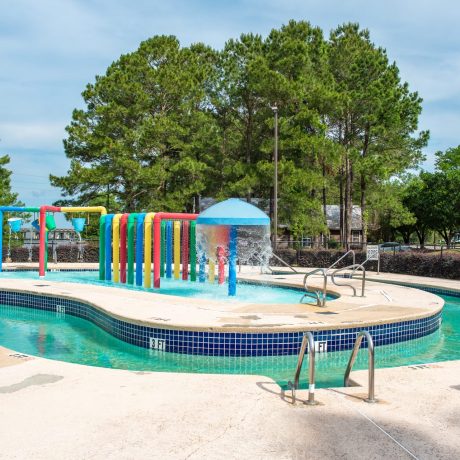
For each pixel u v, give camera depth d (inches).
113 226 663.8
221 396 196.2
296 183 1055.6
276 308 392.5
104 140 1074.7
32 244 1072.2
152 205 1119.6
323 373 281.3
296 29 1185.4
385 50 1225.4
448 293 611.5
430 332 385.1
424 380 220.5
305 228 1151.0
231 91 1115.3
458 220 1668.3
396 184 1406.3
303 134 1053.2
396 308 399.2
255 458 143.1
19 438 155.2
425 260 767.1
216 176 1201.4
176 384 211.5
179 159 1180.5
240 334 306.8
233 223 482.0
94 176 1056.2
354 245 1219.9
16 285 538.3
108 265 684.1
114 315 362.9
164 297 452.4
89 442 152.7
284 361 303.1
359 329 329.7
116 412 178.1
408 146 1291.8
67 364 240.5
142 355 319.9
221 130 1196.5
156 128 1062.4
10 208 754.8
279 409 182.5
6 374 223.3
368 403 190.2
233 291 524.7
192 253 659.4
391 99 1122.7
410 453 147.4
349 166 1238.9
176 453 145.8
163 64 1233.4
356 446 151.6
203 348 310.7
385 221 1658.5
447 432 163.5
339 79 1277.1
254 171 1079.6
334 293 517.0
